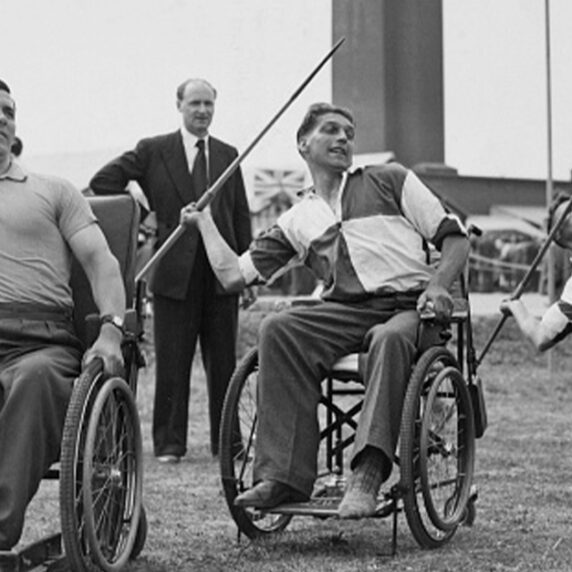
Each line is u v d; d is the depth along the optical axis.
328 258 6.65
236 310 10.02
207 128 10.03
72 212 5.93
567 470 9.04
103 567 5.39
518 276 19.31
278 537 6.78
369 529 6.96
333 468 7.41
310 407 6.28
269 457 6.20
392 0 19.80
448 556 6.19
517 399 14.01
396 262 6.57
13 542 5.32
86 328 5.84
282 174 17.34
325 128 6.69
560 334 6.76
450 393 6.55
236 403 6.41
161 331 9.85
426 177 20.05
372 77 19.84
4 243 5.84
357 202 6.66
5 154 5.92
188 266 9.80
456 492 6.66
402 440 6.07
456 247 6.48
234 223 10.02
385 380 6.11
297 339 6.32
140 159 10.02
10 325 5.74
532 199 20.56
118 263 5.96
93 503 5.49
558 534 6.78
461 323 6.73
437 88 20.47
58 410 5.45
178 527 7.08
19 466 5.31
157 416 9.81
